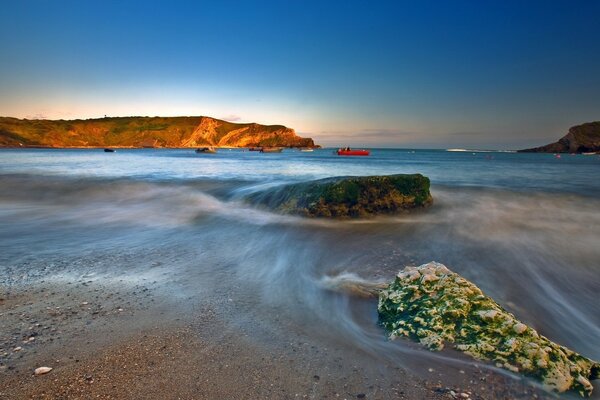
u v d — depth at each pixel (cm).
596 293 551
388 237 876
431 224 1011
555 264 678
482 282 592
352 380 321
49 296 498
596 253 742
